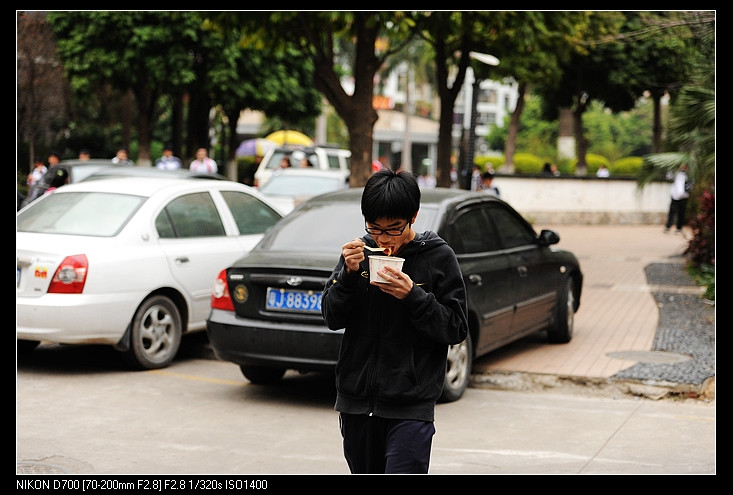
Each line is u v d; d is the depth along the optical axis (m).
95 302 8.06
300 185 17.38
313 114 30.47
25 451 5.90
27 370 8.52
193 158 30.42
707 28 12.09
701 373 7.88
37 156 31.67
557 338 9.54
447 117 19.25
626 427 6.67
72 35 25.02
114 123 37.69
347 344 3.71
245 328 7.18
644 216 32.56
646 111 74.44
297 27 14.36
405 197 3.50
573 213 31.67
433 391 3.66
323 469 5.60
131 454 5.88
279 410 7.16
